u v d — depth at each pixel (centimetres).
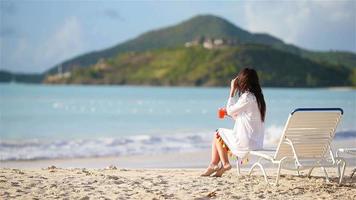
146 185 774
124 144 1880
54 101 6938
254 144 802
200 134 2255
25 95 9569
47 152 1673
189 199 692
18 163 1426
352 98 8281
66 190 732
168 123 3228
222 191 738
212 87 19612
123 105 5872
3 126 3078
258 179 834
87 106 5606
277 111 4297
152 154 1595
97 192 723
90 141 1984
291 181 820
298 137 766
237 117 812
